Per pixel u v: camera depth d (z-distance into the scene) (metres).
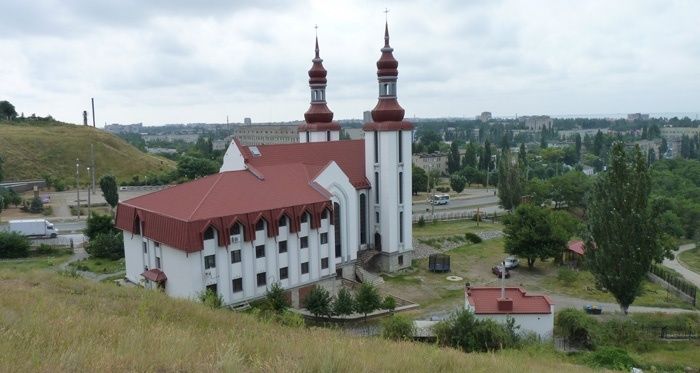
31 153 159.00
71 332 17.72
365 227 72.62
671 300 61.53
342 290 54.22
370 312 53.78
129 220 57.47
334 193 64.75
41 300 25.08
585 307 55.50
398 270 72.19
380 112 70.25
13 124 187.38
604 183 53.94
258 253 54.78
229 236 52.00
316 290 53.50
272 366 15.91
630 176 52.31
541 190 120.88
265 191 57.69
